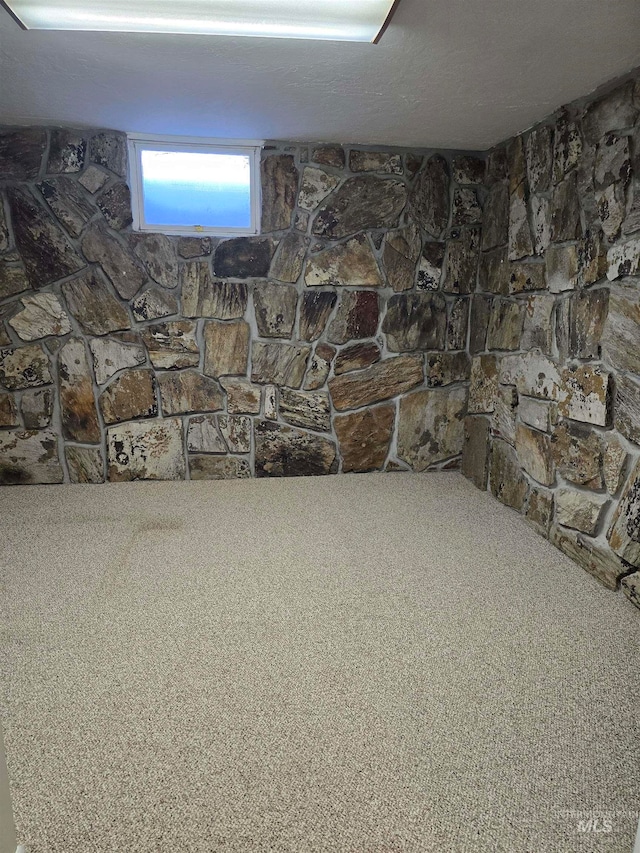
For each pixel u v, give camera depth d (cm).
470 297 304
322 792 113
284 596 188
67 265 272
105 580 197
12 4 135
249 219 284
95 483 299
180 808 109
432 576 202
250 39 156
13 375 279
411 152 281
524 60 170
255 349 296
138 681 145
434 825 106
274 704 137
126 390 291
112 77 188
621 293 184
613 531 192
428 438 318
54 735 126
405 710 136
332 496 283
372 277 293
